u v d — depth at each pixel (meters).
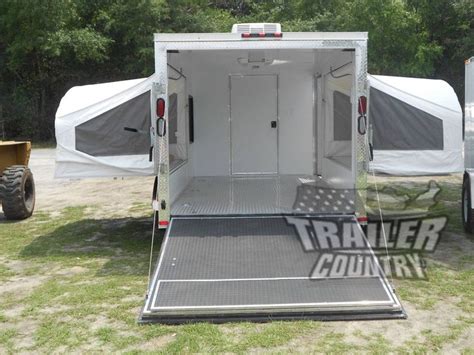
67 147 6.58
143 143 6.62
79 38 27.02
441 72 28.97
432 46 27.06
